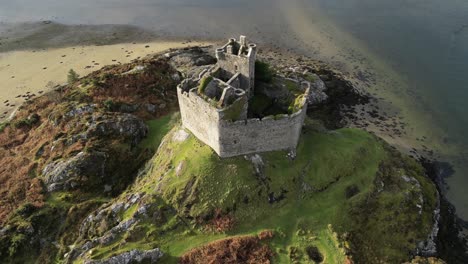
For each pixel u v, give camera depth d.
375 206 50.06
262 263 42.31
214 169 48.06
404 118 76.12
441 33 101.62
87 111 61.75
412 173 57.91
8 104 80.38
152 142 59.28
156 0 127.25
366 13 113.62
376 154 57.12
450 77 86.19
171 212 46.25
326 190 50.31
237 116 46.78
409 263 45.66
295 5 119.56
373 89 83.75
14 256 44.69
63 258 44.19
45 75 89.88
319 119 74.19
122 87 68.31
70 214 48.50
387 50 96.19
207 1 124.88
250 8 119.06
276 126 47.88
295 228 46.31
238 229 45.66
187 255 42.75
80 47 101.81
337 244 44.97
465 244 55.06
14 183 53.03
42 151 57.47
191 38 105.00
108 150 55.09
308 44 100.44
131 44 102.56
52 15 120.81
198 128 50.69
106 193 52.06
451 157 68.25
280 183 48.88
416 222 50.25
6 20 118.50
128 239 43.62
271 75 57.00
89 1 129.75
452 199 61.59
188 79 52.25
